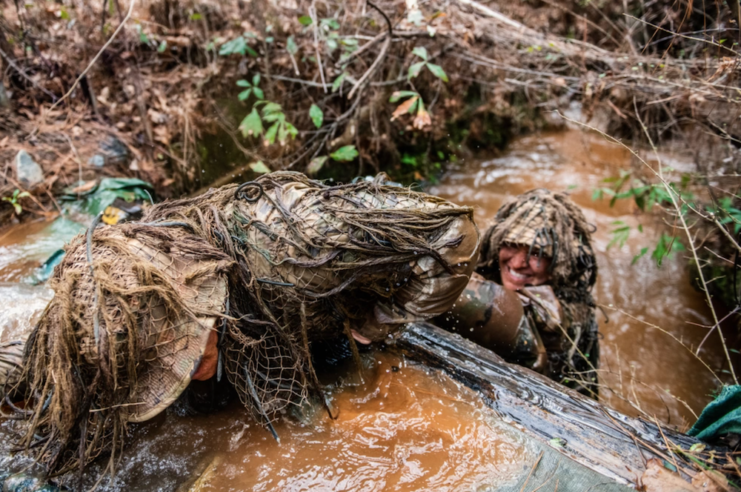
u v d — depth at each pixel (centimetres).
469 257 186
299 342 202
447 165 540
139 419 161
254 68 425
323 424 211
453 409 217
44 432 189
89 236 162
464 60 489
